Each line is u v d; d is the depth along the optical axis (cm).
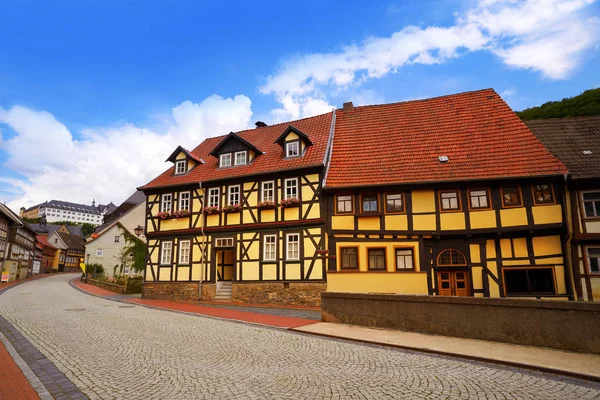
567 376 632
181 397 523
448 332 948
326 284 1694
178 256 2100
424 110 2097
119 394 535
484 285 1523
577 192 1484
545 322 813
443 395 536
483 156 1662
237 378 609
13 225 4012
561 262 1442
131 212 4162
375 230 1658
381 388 564
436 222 1602
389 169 1731
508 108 1889
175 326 1134
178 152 2291
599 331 745
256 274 1848
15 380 597
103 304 1798
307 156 1898
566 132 1816
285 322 1215
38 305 1669
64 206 16000
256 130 2456
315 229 1752
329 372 647
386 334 978
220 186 2047
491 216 1545
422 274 1584
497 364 708
